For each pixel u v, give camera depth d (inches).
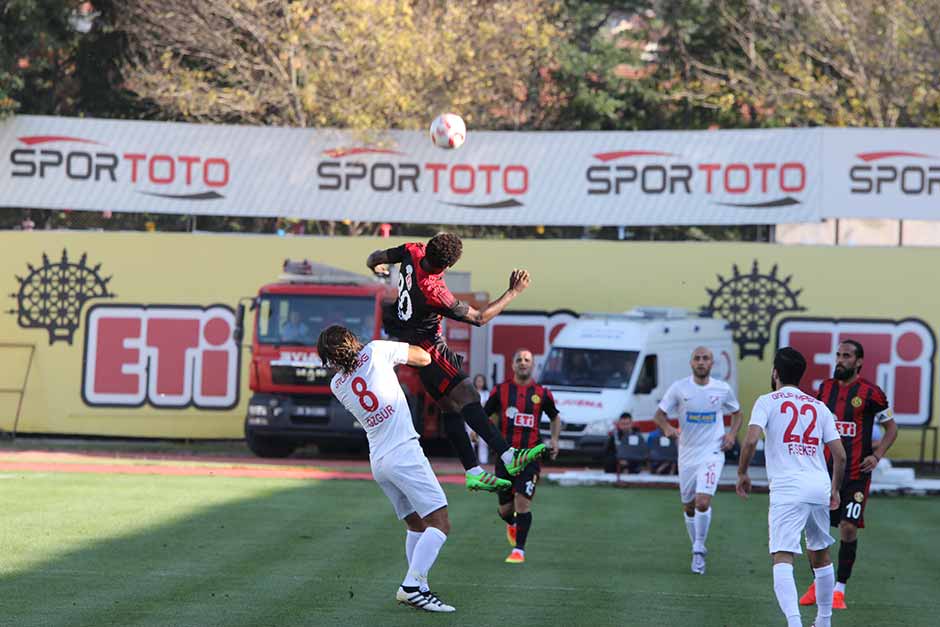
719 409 1550.2
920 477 3112.7
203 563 1441.9
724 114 4879.4
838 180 3257.9
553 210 3383.4
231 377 3442.4
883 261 3339.1
